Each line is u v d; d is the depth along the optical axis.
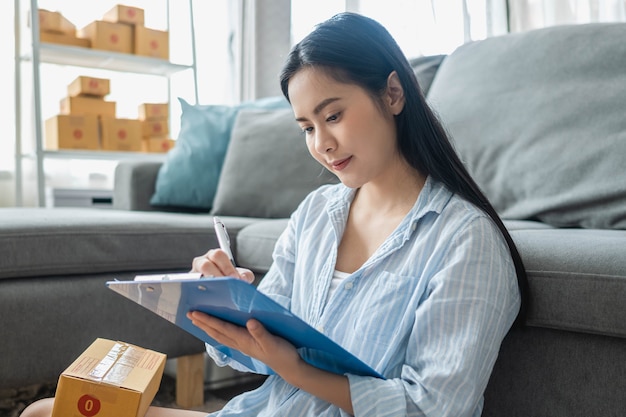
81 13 3.01
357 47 0.83
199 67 3.24
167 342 1.45
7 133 2.96
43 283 1.32
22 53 2.93
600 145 1.24
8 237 1.29
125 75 3.14
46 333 1.30
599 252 0.89
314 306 0.90
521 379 0.94
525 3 3.55
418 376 0.73
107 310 1.38
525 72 1.42
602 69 1.32
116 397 0.87
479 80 1.49
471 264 0.77
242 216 1.94
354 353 0.82
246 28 3.25
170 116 3.23
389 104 0.88
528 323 0.92
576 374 0.89
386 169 0.91
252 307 0.66
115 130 2.90
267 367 0.85
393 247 0.85
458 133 1.46
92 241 1.38
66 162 3.01
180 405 1.50
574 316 0.87
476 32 3.55
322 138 0.83
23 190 3.00
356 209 0.96
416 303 0.79
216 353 0.95
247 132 2.01
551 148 1.30
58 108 3.00
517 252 0.87
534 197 1.31
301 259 0.96
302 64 0.83
